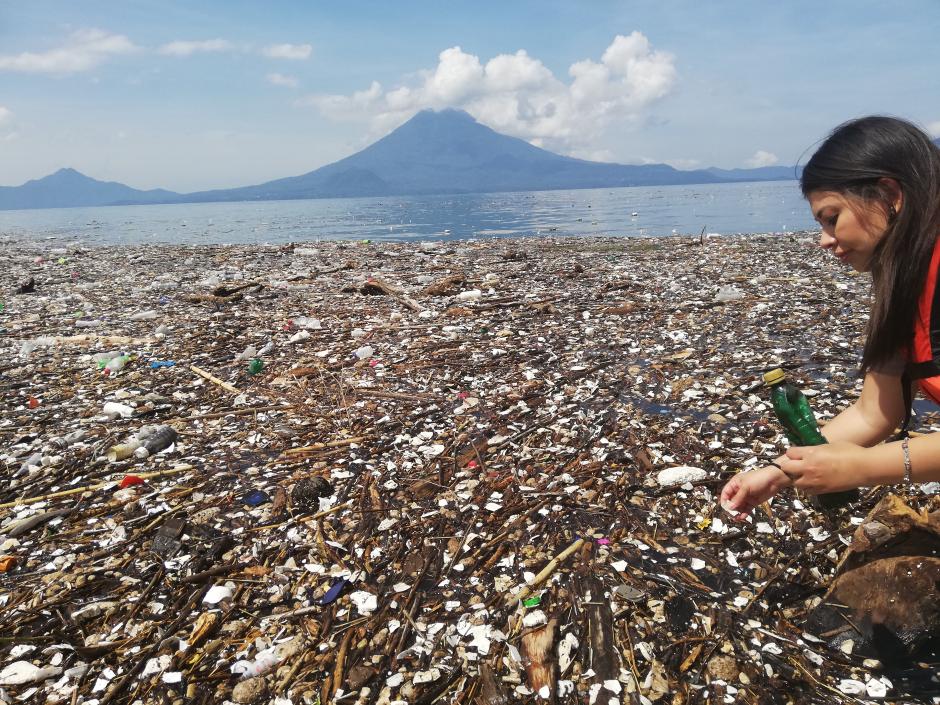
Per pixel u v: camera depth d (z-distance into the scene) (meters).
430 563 3.65
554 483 4.48
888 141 1.89
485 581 3.46
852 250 2.10
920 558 2.82
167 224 67.31
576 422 5.54
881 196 1.93
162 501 4.49
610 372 6.86
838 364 6.66
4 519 4.36
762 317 8.97
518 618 3.14
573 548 3.67
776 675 2.70
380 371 7.39
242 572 3.64
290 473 4.88
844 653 2.77
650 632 2.99
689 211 57.53
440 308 11.09
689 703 2.60
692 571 3.42
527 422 5.62
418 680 2.79
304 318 10.57
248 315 11.15
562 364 7.29
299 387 6.99
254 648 3.03
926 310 2.03
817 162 2.08
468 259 18.66
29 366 8.27
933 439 2.02
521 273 14.94
